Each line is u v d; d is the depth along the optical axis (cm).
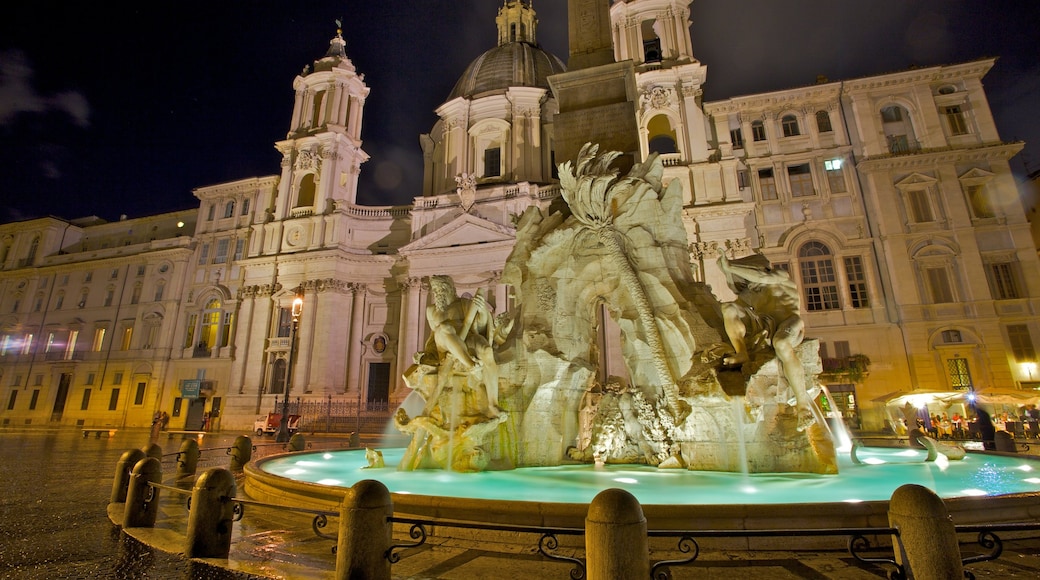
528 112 4109
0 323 4619
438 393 798
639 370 883
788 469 716
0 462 1289
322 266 3634
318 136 3894
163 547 484
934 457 854
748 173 3183
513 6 5238
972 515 457
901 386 2691
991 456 927
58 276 4591
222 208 4191
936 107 3006
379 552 381
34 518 612
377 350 3572
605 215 894
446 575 396
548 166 4109
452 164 4150
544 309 889
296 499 588
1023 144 2811
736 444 740
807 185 3092
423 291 3456
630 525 327
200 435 2728
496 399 793
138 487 568
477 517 487
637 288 841
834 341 2841
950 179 2881
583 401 931
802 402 722
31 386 4325
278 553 463
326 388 3384
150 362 3941
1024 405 2225
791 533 326
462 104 4209
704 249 3053
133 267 4312
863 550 429
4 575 408
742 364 749
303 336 3494
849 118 3111
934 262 2798
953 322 2691
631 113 994
